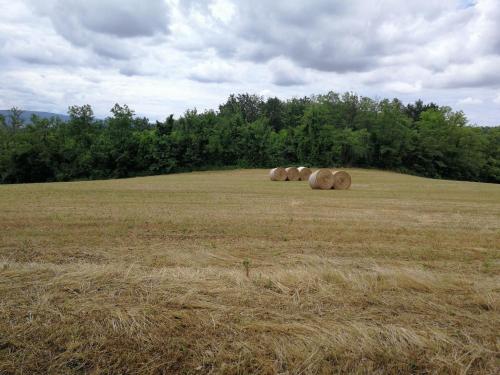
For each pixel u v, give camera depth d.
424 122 75.56
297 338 3.98
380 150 69.06
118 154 57.78
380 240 9.44
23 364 3.59
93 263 6.75
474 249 8.48
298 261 7.16
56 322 4.23
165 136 59.88
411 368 3.60
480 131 78.88
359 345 3.85
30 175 59.00
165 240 8.98
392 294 5.17
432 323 4.35
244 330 4.12
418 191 25.09
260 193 22.19
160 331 4.09
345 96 81.50
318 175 25.56
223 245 8.55
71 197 18.62
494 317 4.51
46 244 8.38
